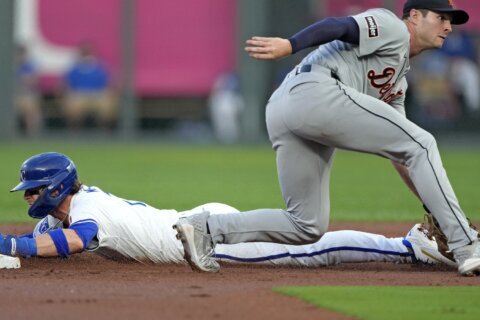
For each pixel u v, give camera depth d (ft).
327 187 69.92
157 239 73.31
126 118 294.66
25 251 69.67
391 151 67.67
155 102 294.25
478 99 289.74
